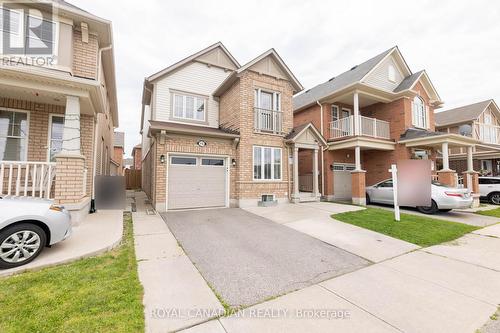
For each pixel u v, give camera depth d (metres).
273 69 11.60
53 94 6.17
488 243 5.54
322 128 13.62
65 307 2.59
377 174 13.82
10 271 3.40
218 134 9.79
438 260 4.44
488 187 12.72
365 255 4.66
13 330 2.20
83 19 6.96
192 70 12.25
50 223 3.98
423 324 2.51
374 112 14.45
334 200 12.87
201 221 7.31
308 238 5.69
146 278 3.47
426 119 14.59
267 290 3.23
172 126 9.80
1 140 6.67
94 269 3.63
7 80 5.46
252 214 8.50
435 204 8.91
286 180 11.48
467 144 12.25
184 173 9.54
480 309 2.81
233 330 2.37
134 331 2.27
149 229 6.24
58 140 7.29
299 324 2.48
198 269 3.85
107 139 14.42
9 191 5.26
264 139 10.95
